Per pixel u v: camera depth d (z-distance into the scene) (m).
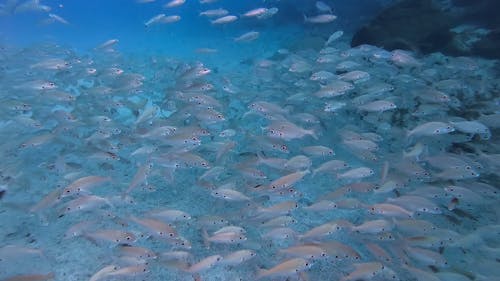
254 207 1.25
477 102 2.25
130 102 2.10
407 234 1.15
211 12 3.37
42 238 1.33
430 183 1.52
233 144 1.67
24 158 1.79
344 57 2.41
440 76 2.54
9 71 2.61
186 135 1.47
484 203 1.42
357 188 1.32
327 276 1.17
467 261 1.18
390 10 3.71
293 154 1.99
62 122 1.77
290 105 2.12
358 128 1.97
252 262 1.22
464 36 3.61
